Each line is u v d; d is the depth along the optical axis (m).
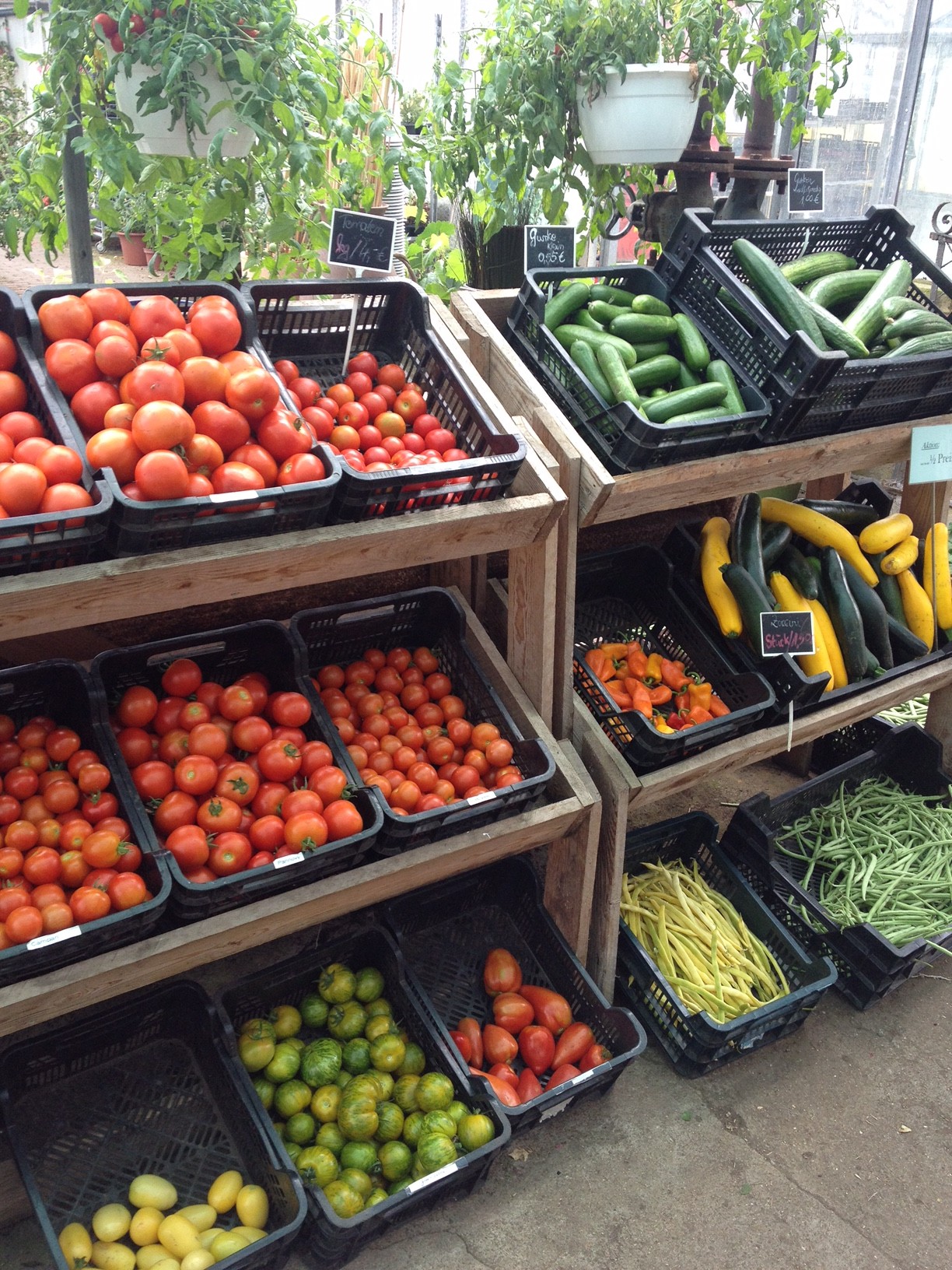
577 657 2.70
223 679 2.39
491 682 2.54
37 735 2.01
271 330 2.35
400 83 3.10
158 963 1.83
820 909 2.84
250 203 2.57
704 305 2.71
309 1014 2.31
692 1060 2.49
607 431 2.43
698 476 2.46
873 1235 2.20
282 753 2.08
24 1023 1.73
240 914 1.91
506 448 2.14
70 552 1.62
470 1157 2.06
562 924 2.61
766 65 3.48
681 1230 2.18
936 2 5.11
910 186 5.54
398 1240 2.10
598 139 3.11
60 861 1.80
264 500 1.73
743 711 2.62
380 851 2.11
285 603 2.71
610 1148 2.35
